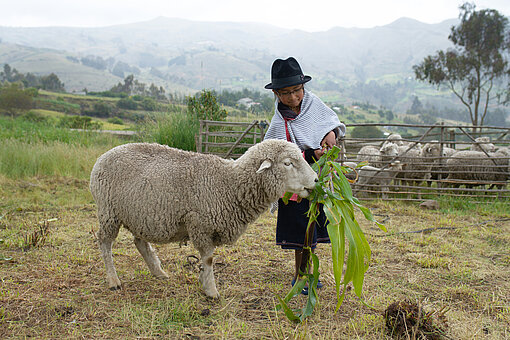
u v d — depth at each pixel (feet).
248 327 10.14
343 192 10.75
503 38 78.48
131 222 11.52
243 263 14.90
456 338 9.66
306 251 11.76
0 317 10.21
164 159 11.69
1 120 65.77
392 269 14.60
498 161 27.86
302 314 10.17
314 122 11.80
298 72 11.17
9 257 14.28
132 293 11.97
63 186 27.91
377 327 10.19
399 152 30.37
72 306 11.01
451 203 25.64
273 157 10.92
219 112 38.09
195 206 11.14
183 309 10.75
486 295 12.42
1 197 24.20
